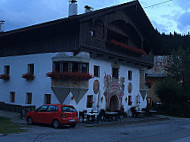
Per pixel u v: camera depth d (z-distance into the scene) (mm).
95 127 14812
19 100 20094
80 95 16781
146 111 23938
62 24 16500
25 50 20156
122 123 17594
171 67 37562
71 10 19531
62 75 16469
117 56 20047
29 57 19672
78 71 17000
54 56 17578
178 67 36906
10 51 21594
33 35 19578
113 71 21266
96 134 11719
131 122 18609
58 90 16938
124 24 22344
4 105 20969
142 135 12086
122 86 22125
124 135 11773
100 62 19328
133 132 13133
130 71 23875
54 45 17797
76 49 16219
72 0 19641
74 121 13766
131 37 23484
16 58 20891
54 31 17984
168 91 32812
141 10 22047
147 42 24828
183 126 18016
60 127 13898
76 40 16328
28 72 19750
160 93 33469
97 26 18219
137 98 24609
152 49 26062
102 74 19547
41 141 9258
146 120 20797
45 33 18609
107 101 19938
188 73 35562
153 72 41594
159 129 15250
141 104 25266
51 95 17547
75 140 9758
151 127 16219
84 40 16484
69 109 13773
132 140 10266
